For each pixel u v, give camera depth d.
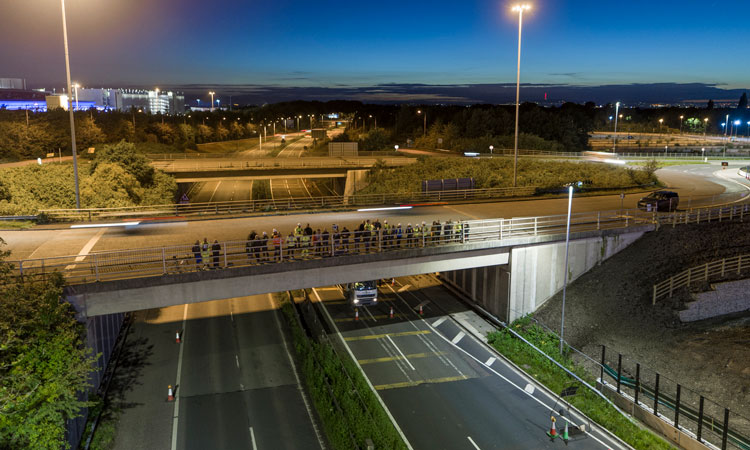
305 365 29.16
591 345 31.59
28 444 17.92
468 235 33.84
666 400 25.89
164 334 33.81
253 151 140.88
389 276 32.09
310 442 23.23
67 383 19.31
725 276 33.62
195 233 35.78
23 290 20.36
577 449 22.77
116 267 27.45
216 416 25.09
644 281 35.31
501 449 22.80
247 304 38.94
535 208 47.28
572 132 138.25
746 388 25.33
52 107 128.50
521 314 35.31
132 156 64.62
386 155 97.94
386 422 23.69
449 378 28.91
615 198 53.09
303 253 30.41
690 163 90.00
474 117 136.12
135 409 25.56
